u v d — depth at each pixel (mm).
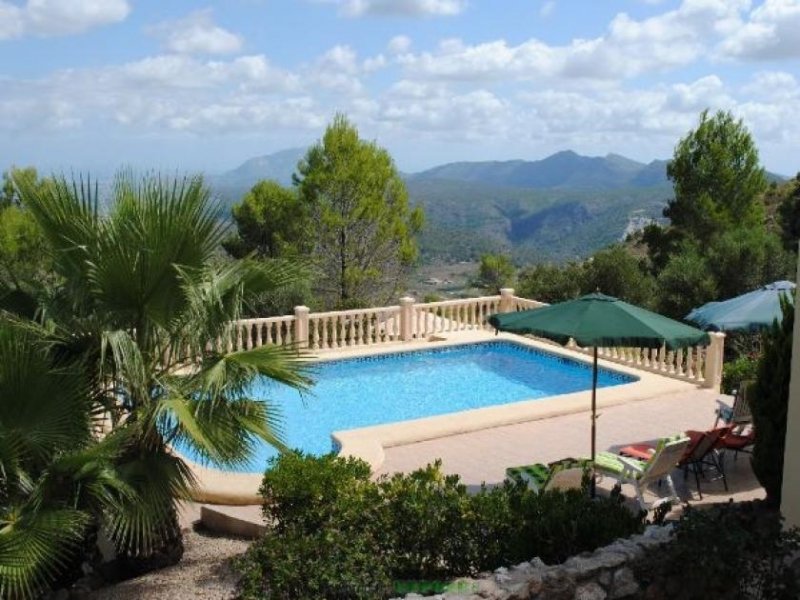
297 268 8570
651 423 14578
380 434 13477
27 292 7918
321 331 21250
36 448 6926
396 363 20922
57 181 7543
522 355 21766
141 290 7570
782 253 25797
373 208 30000
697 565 6344
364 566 6500
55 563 7598
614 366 19172
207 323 7777
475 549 7371
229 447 7477
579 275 29359
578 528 7105
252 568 6562
